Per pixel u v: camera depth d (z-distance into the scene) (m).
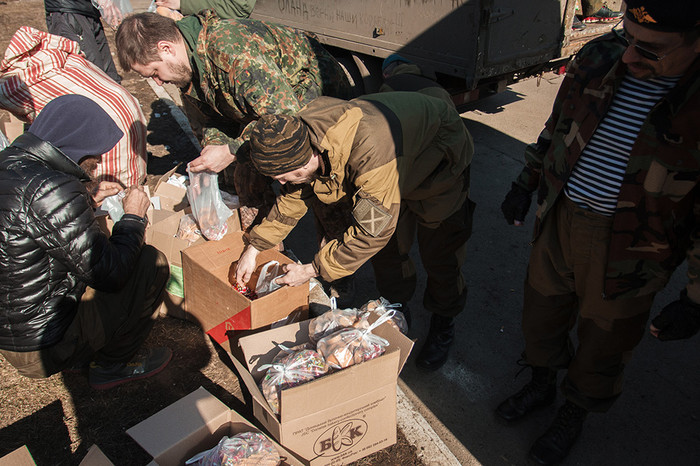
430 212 2.28
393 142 1.81
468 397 2.60
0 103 3.04
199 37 2.35
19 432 2.26
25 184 1.84
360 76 5.11
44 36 3.05
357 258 1.96
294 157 1.72
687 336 1.70
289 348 2.15
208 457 1.81
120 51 2.33
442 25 4.11
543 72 5.09
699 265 1.61
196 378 2.55
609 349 1.95
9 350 2.06
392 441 2.16
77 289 2.15
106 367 2.45
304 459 1.95
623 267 1.76
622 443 2.35
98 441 2.23
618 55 1.68
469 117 5.83
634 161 1.62
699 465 2.25
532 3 4.26
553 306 2.12
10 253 1.86
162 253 2.49
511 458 2.30
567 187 1.86
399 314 2.33
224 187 3.74
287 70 2.59
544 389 2.41
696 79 1.46
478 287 3.35
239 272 2.50
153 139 5.39
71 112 2.03
